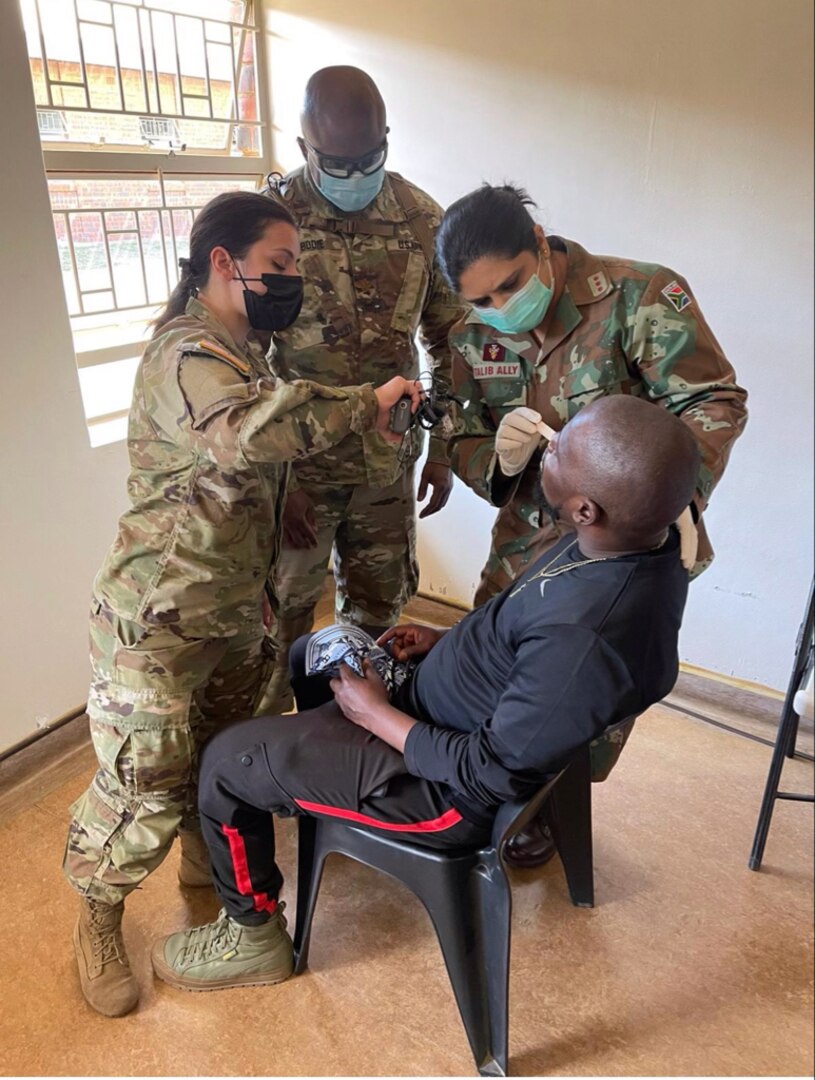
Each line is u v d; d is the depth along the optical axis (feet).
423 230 5.94
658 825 6.30
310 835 4.77
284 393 3.64
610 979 5.02
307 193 5.64
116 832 4.66
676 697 7.87
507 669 4.02
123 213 7.30
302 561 6.34
